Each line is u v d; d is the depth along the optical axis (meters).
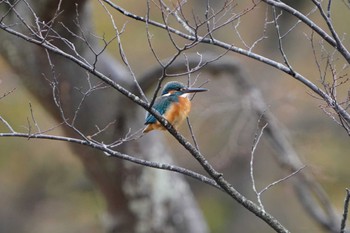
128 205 14.81
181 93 7.80
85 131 13.58
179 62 13.02
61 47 12.33
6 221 21.39
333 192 17.80
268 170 20.17
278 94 16.34
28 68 12.88
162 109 7.63
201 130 15.92
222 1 18.86
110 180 14.54
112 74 13.37
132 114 13.78
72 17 11.83
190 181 22.33
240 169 19.97
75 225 21.52
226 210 22.20
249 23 20.00
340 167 18.05
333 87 7.05
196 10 18.72
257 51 19.88
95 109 13.36
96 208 21.73
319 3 6.98
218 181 6.90
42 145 20.44
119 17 18.05
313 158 16.28
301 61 19.53
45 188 21.28
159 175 14.70
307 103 17.03
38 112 18.80
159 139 14.87
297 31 19.89
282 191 20.23
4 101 18.80
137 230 14.95
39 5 11.48
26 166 20.72
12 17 12.15
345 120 7.30
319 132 16.00
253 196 20.23
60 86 12.91
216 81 15.32
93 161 14.29
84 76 12.98
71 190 21.41
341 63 16.00
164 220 14.93
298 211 20.23
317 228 19.94
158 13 18.30
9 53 12.82
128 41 19.25
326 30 18.70
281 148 13.58
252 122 13.59
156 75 13.07
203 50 19.52
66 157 20.72
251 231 21.88
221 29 19.94
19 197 21.39
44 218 21.56
